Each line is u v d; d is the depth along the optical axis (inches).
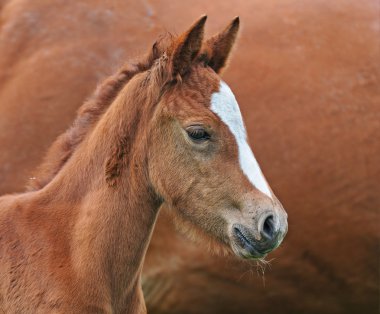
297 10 408.8
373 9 411.8
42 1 405.7
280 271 401.1
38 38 401.7
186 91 291.1
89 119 312.8
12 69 400.5
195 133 285.6
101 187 298.0
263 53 398.0
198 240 298.0
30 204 302.2
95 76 394.6
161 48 307.4
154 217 307.0
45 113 391.5
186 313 406.0
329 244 400.8
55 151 316.8
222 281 397.7
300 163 392.8
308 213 396.5
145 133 297.9
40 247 292.7
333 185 395.5
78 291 288.2
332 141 394.6
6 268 291.9
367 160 396.5
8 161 388.8
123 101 302.8
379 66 401.7
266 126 391.5
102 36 400.2
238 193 283.0
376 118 398.0
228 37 309.4
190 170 290.2
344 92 397.4
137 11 404.2
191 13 403.5
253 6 408.8
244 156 285.1
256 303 407.2
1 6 413.7
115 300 300.8
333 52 401.7
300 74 396.8
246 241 281.9
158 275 395.5
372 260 405.4
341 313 418.0
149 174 299.6
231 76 393.1
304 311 414.3
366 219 399.2
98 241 294.5
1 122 391.9
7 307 290.4
